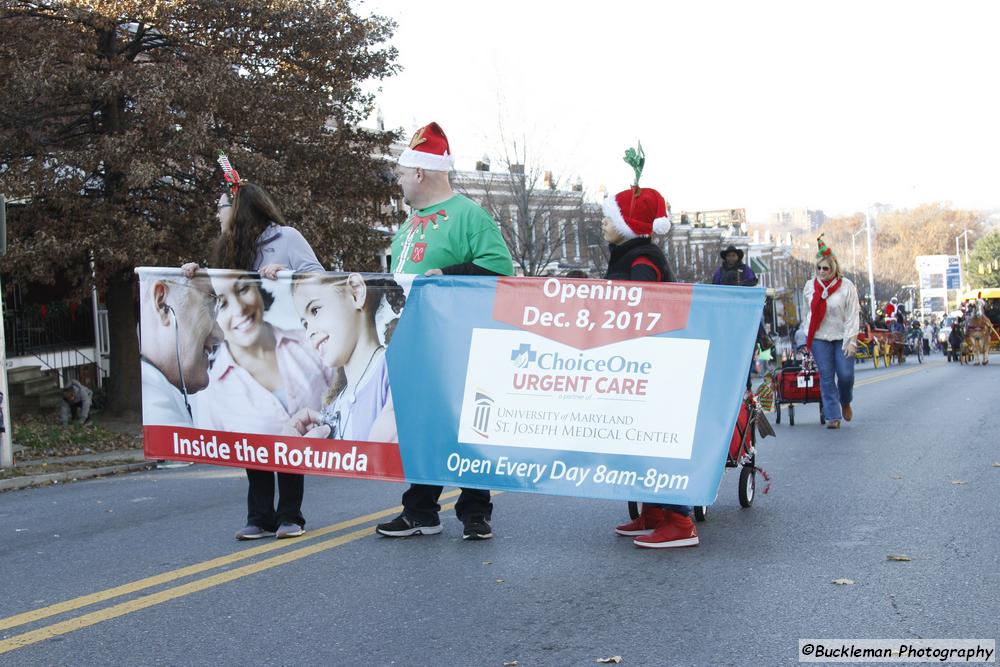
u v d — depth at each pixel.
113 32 19.09
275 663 4.22
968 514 7.02
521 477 6.12
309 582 5.52
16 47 17.81
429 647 4.39
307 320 6.55
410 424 6.34
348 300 6.48
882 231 136.62
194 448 6.81
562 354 6.06
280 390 6.62
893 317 43.06
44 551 6.82
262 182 19.08
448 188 6.70
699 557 5.94
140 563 6.18
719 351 5.86
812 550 6.06
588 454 6.00
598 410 5.99
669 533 6.20
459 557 6.03
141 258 17.75
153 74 17.64
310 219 19.27
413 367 6.34
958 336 40.66
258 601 5.16
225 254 6.78
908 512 7.16
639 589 5.27
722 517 7.16
